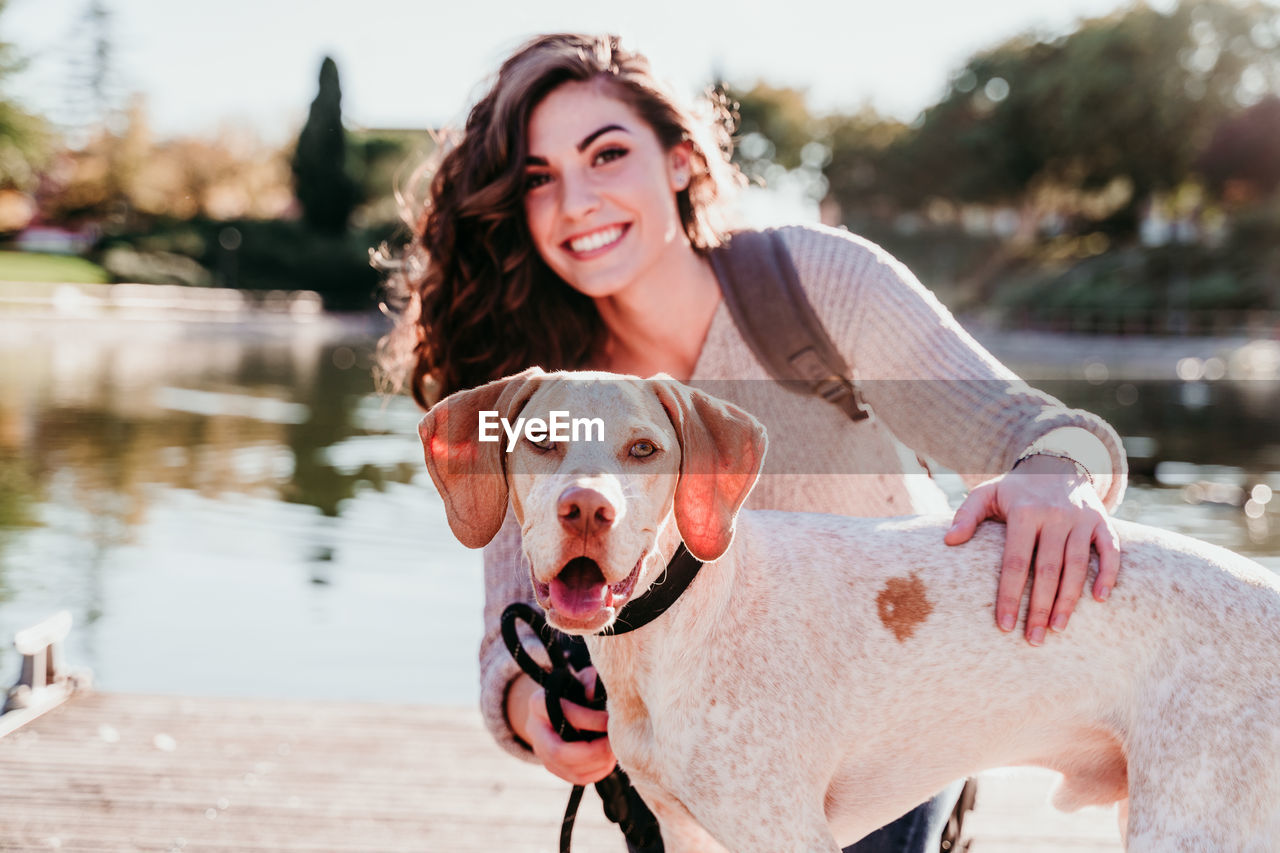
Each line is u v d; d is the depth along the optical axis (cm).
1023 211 5012
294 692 497
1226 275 3775
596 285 232
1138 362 2830
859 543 191
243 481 1048
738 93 5709
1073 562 177
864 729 181
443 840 325
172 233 5075
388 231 5106
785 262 232
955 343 218
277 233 5050
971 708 180
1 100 4875
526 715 225
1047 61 4578
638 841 229
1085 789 189
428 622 609
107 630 593
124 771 368
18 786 354
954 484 921
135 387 1919
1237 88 4050
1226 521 888
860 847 221
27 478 1057
